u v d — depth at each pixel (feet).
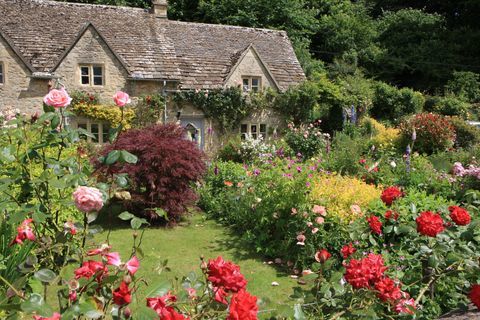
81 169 8.97
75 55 51.01
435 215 10.42
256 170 26.63
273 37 68.03
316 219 18.08
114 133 9.23
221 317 6.56
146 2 86.38
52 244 7.36
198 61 58.44
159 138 26.68
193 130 55.21
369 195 19.95
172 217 26.78
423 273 12.53
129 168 25.11
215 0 89.97
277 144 49.47
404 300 8.27
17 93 49.24
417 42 107.45
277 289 17.01
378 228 13.71
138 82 53.26
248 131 58.70
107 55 52.11
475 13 108.99
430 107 84.99
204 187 31.76
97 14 57.62
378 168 29.86
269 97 58.90
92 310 5.46
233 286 6.24
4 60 48.57
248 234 22.74
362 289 7.63
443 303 12.19
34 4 55.11
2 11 52.70
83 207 6.61
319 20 102.42
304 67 84.53
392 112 81.30
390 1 122.52
